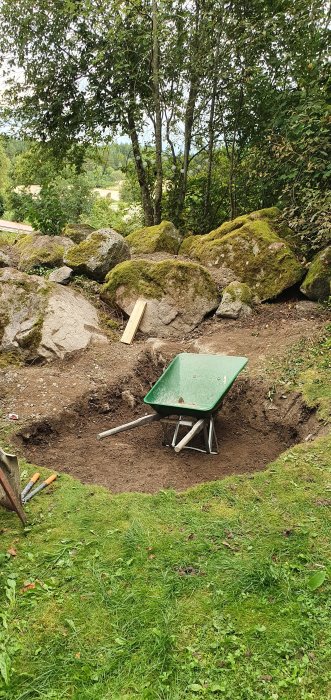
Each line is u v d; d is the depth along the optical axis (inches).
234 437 201.6
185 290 290.0
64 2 390.0
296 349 236.5
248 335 264.2
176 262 293.1
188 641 97.3
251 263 305.4
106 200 745.6
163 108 410.3
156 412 187.2
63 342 250.4
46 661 94.5
